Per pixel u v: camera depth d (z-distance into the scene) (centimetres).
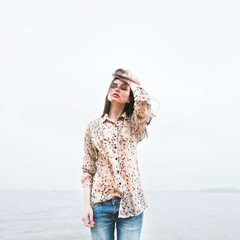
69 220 1967
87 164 180
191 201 5406
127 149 174
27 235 1332
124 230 163
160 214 2473
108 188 169
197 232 1385
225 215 2380
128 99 183
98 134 177
